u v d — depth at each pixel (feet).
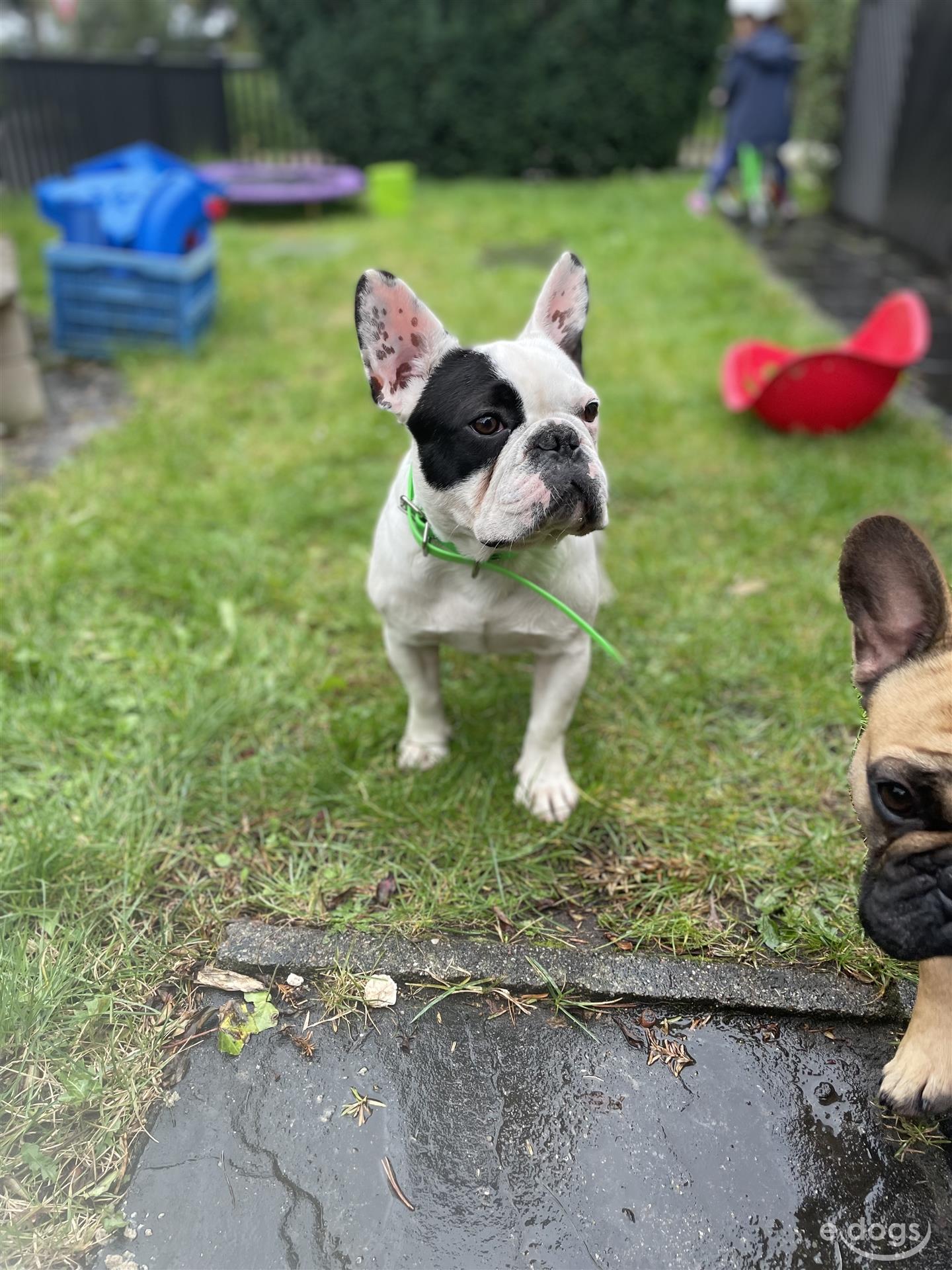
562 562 2.45
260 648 3.48
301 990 2.27
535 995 2.27
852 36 11.41
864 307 7.79
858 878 2.56
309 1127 1.98
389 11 13.21
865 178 10.78
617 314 7.47
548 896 2.53
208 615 3.65
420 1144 1.96
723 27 13.67
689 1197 1.87
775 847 2.68
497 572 2.43
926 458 4.93
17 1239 1.74
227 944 2.34
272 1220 1.81
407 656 2.76
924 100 9.34
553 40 13.33
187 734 3.00
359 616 3.67
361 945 2.35
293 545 4.18
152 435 5.14
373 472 4.84
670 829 2.73
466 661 3.47
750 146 10.73
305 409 5.62
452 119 13.79
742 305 7.62
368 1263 1.76
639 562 4.09
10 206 10.93
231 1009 2.21
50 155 12.03
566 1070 2.11
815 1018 2.21
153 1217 1.80
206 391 5.85
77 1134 1.94
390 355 2.19
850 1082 2.09
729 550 4.17
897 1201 1.88
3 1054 2.06
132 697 3.19
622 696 3.30
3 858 2.51
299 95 13.99
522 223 10.69
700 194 11.32
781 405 5.15
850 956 2.32
